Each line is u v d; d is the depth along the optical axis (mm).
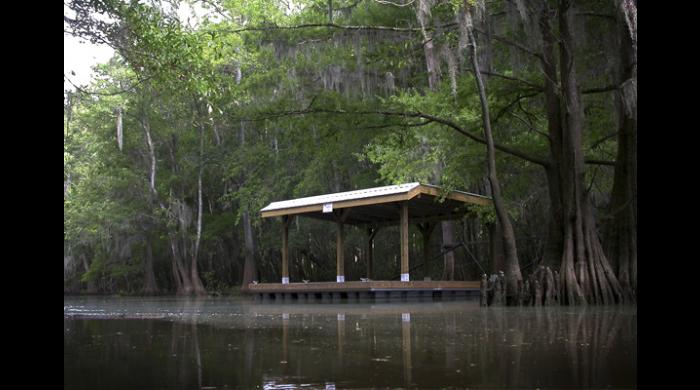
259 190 34031
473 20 15906
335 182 33188
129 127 38250
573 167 14492
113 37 13117
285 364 4152
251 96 21047
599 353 4551
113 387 3316
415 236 31984
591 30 16250
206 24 24688
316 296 21297
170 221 37469
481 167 19375
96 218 37750
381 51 18203
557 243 15266
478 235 28234
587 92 16781
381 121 17812
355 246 34781
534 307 13117
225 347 5297
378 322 8484
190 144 37750
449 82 17531
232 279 42156
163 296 35312
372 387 3227
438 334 6344
